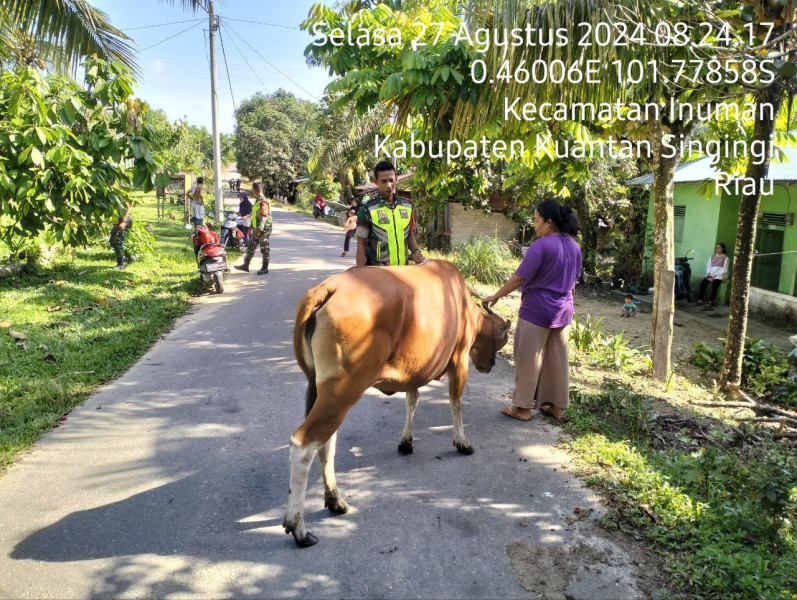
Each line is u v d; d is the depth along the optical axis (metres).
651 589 3.00
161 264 12.08
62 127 7.98
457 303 3.93
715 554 3.16
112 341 6.72
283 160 48.75
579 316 11.16
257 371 6.06
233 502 3.70
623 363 7.16
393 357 3.40
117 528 3.40
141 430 4.66
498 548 3.31
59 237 8.63
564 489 3.92
